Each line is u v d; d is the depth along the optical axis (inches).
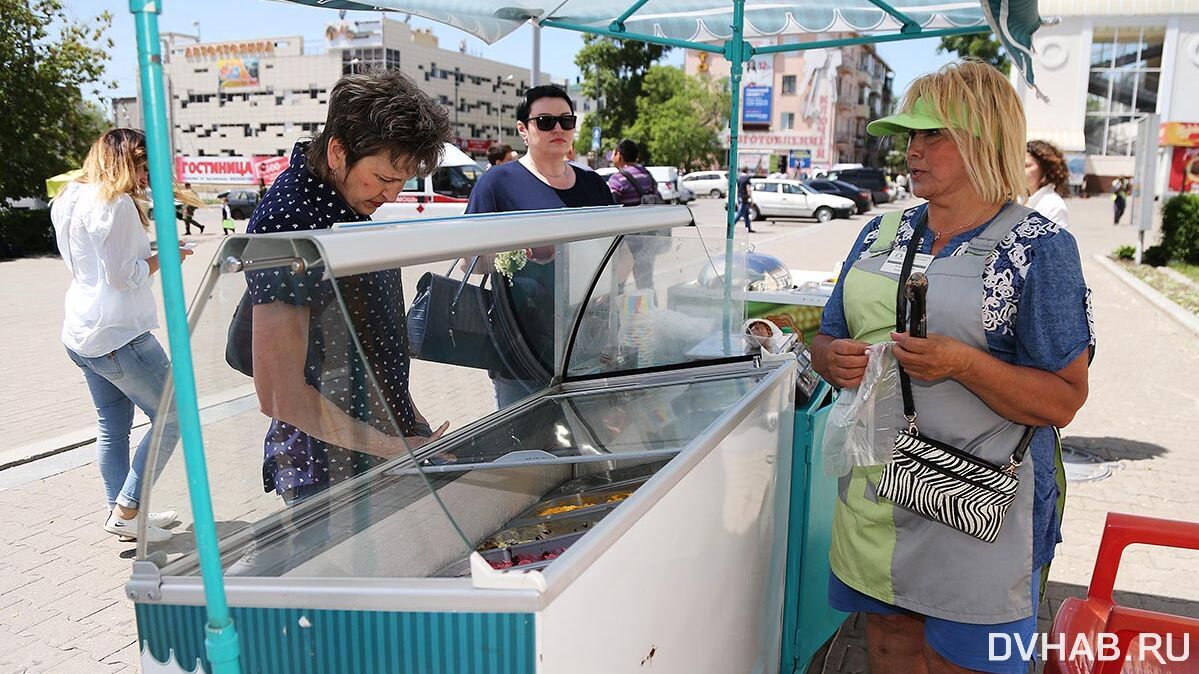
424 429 72.2
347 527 53.4
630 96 2161.7
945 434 67.9
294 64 3592.5
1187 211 511.8
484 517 70.0
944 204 68.7
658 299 98.0
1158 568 134.4
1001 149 65.2
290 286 48.7
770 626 92.7
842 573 77.3
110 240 121.2
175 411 49.3
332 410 50.7
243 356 50.5
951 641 70.2
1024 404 63.1
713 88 2284.7
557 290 92.1
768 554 88.7
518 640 44.4
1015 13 79.3
